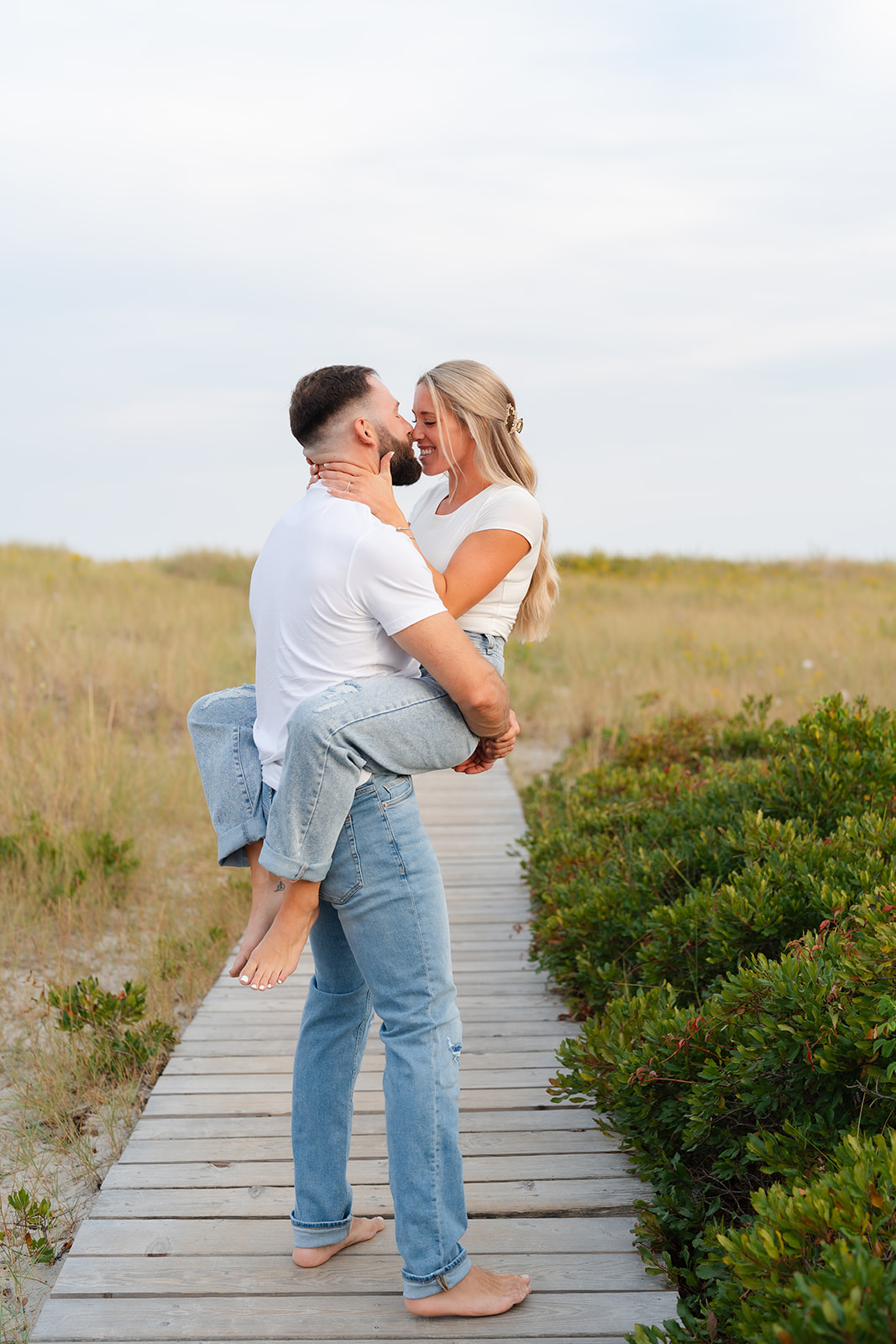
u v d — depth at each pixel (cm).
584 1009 392
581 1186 274
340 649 196
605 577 2392
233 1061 357
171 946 473
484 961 461
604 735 920
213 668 1070
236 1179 279
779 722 692
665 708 1012
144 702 961
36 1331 220
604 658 1298
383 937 202
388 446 208
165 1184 277
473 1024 390
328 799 188
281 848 189
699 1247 230
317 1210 236
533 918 518
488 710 196
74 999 379
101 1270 239
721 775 527
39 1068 362
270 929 202
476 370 232
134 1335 218
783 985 238
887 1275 150
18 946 487
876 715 443
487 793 813
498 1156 291
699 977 334
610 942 397
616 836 503
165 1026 385
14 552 1878
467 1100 327
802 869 324
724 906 319
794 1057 227
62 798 646
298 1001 415
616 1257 244
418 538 237
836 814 396
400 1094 208
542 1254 245
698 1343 203
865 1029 218
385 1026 212
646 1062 263
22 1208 274
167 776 748
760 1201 181
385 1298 228
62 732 775
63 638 1068
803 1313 153
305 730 184
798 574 2516
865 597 1955
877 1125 228
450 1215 214
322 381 206
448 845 666
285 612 200
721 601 1925
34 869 555
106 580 1617
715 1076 245
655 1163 264
